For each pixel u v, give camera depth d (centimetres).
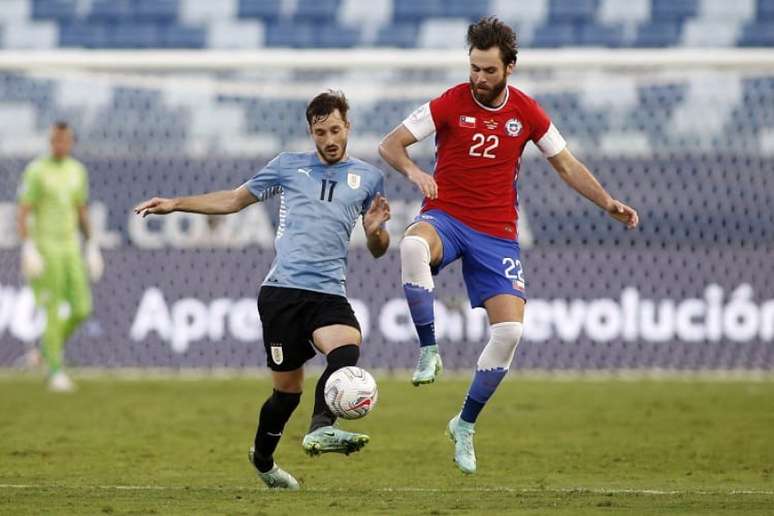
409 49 7200
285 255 2342
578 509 2128
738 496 2352
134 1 7312
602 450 3222
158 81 5934
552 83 6038
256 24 7281
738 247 5309
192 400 4512
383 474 2783
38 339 5431
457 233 2450
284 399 2384
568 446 3306
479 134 2431
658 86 6581
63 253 4828
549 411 4153
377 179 2405
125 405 4353
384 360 5294
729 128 6506
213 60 5262
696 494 2389
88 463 2950
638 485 2586
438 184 2473
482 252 2447
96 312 5444
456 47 7162
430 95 6272
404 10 7262
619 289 5222
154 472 2795
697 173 5528
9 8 7350
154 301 5419
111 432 3600
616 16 7125
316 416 2231
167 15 7306
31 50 7269
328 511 2097
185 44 7275
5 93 6875
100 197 5575
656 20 7088
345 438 2170
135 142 6725
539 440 3434
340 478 2716
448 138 2462
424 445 3328
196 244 5400
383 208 2333
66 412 4134
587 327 5234
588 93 6644
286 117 6688
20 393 4781
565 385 4997
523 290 2488
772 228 5516
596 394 4675
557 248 5266
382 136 6550
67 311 5422
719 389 4841
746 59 5131
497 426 3762
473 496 2344
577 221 5544
